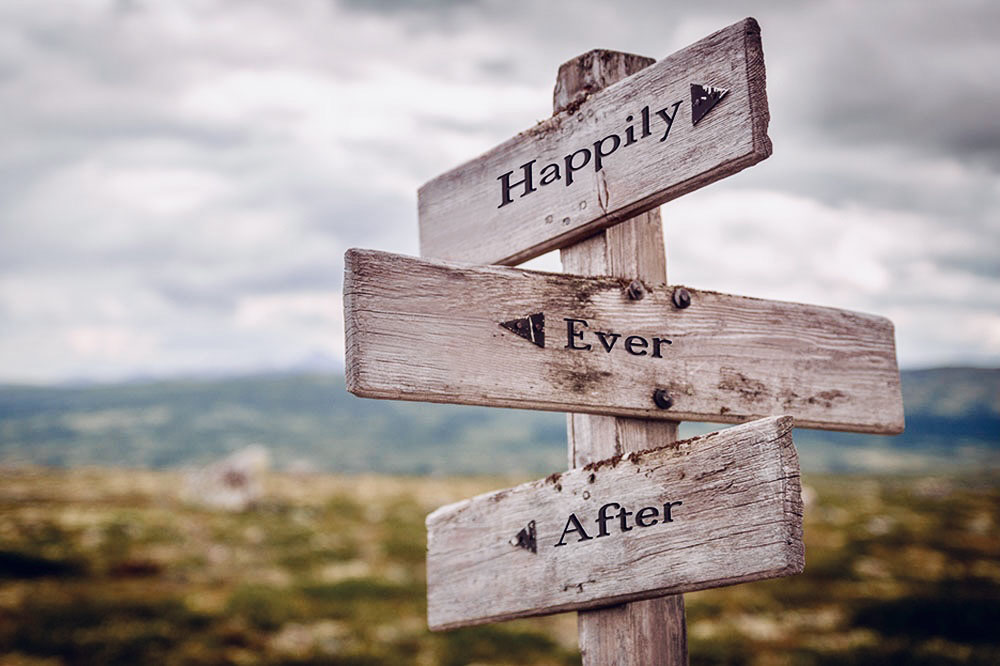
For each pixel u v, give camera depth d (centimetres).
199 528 3303
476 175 412
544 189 380
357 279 310
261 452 4403
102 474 7844
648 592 323
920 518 3838
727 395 363
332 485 6519
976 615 1894
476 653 1695
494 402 325
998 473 17225
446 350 319
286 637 1800
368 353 307
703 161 320
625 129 349
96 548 2711
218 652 1669
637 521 329
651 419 355
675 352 356
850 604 2081
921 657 1552
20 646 1658
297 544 2984
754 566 293
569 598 348
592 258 368
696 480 313
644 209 346
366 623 1928
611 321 347
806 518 3816
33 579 2283
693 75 326
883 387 404
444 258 424
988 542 3139
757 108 306
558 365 335
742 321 372
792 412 377
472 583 390
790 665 1553
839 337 395
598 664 347
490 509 387
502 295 331
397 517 3925
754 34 310
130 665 1569
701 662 1612
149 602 2012
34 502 4144
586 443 363
